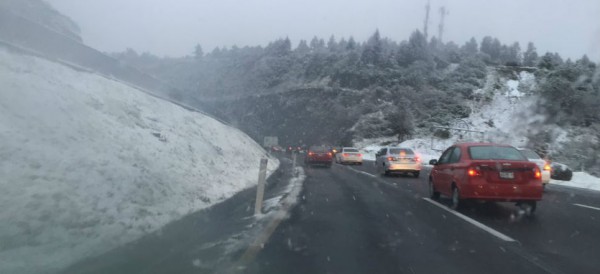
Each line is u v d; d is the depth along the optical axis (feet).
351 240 26.05
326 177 74.59
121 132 36.19
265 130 383.24
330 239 26.21
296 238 26.23
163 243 23.21
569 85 221.25
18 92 29.58
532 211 36.50
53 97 32.63
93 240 19.74
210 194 36.17
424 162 145.18
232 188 43.37
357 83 378.73
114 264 19.06
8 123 24.84
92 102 39.22
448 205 41.01
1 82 29.53
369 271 19.99
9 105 27.02
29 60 37.45
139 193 27.07
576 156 164.14
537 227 30.76
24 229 18.03
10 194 19.42
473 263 21.43
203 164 45.91
